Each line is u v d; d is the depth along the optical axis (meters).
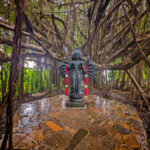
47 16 4.95
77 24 6.34
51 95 6.12
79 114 3.12
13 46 1.41
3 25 3.70
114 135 2.08
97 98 5.17
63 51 6.68
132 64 4.40
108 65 5.43
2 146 1.42
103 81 6.95
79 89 3.91
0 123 2.74
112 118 2.87
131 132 2.20
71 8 4.53
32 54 5.11
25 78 6.20
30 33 4.44
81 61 4.01
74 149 1.71
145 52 4.00
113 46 6.11
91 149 1.72
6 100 1.59
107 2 3.24
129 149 1.73
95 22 4.42
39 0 4.01
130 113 3.23
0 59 3.73
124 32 5.25
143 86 5.82
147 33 4.51
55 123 2.55
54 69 7.20
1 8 3.21
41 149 1.70
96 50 6.02
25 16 3.33
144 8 4.32
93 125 2.47
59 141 1.89
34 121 2.65
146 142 1.92
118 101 4.82
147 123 3.10
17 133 2.11
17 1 1.28
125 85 7.59
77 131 2.21
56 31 6.11
